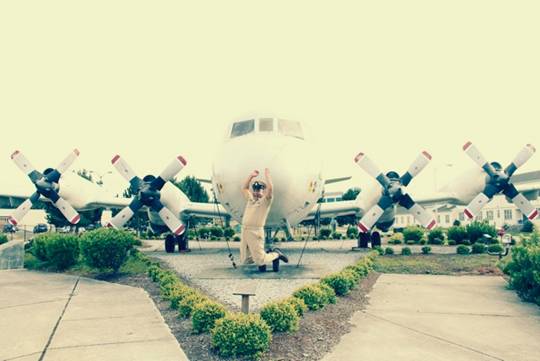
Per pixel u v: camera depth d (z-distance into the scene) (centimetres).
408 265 1148
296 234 3744
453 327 546
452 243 1992
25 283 964
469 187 1395
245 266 1094
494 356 437
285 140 991
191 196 4859
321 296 631
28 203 1259
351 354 441
